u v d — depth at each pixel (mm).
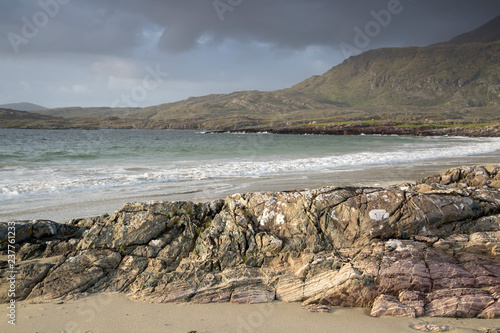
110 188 15414
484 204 7543
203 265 6492
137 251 6809
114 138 80875
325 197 7371
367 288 5770
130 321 5309
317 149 40250
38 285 6102
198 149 40438
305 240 6805
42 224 7906
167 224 7289
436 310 5465
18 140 65312
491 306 5391
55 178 17344
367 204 7168
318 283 5992
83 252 6773
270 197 7570
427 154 31641
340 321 5359
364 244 6641
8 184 15484
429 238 6594
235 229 7012
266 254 6660
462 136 104625
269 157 29562
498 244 6137
